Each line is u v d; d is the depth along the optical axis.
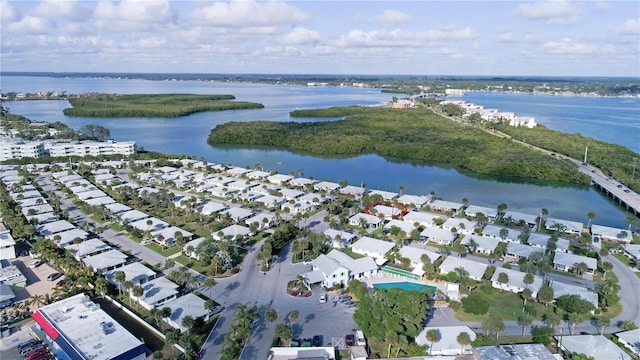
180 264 158.25
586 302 124.81
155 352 101.62
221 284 143.50
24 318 122.94
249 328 113.12
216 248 159.88
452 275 142.62
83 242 168.88
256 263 159.62
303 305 131.00
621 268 159.88
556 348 111.88
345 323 121.94
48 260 157.00
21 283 140.88
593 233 190.38
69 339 106.06
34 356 104.56
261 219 199.00
